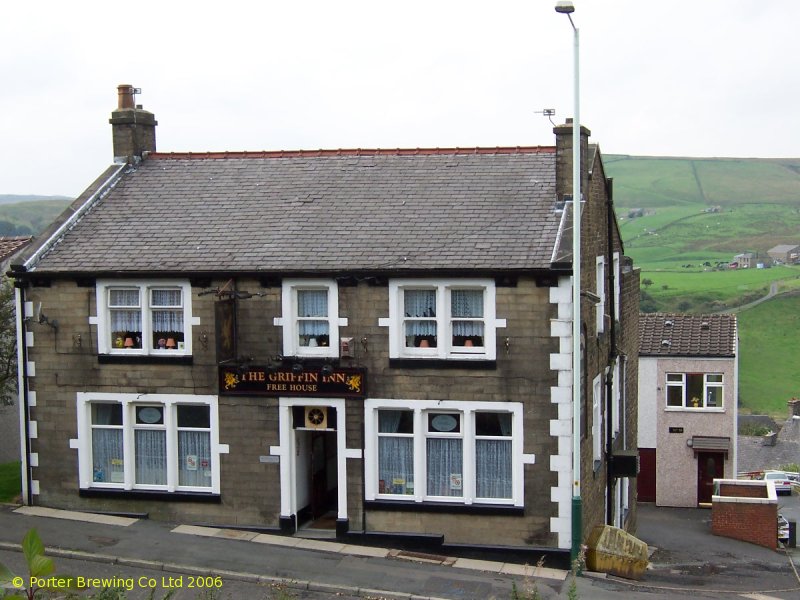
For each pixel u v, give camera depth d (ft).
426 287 63.31
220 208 72.38
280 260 65.16
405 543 63.98
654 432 118.32
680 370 117.39
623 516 86.12
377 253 64.28
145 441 68.85
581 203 64.44
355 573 58.70
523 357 61.46
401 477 64.85
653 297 421.18
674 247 568.41
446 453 64.13
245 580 57.41
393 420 65.00
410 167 74.02
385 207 69.46
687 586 65.92
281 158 77.77
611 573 62.75
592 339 69.41
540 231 64.03
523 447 61.77
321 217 69.36
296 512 66.80
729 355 115.75
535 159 72.64
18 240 96.27
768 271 475.31
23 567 56.90
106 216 73.15
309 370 64.39
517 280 61.21
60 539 62.90
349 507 64.90
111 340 68.49
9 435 95.76
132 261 67.21
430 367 62.95
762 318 387.55
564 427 61.00
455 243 64.03
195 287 66.39
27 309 68.80
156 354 67.26
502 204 67.77
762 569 76.13
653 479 118.62
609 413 76.13
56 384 68.80
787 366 342.23
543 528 61.87
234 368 65.62
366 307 63.72
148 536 64.34
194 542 63.52
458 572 59.57
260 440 66.03
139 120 80.23
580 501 60.49
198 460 68.08
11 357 81.15
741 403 308.19
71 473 69.15
